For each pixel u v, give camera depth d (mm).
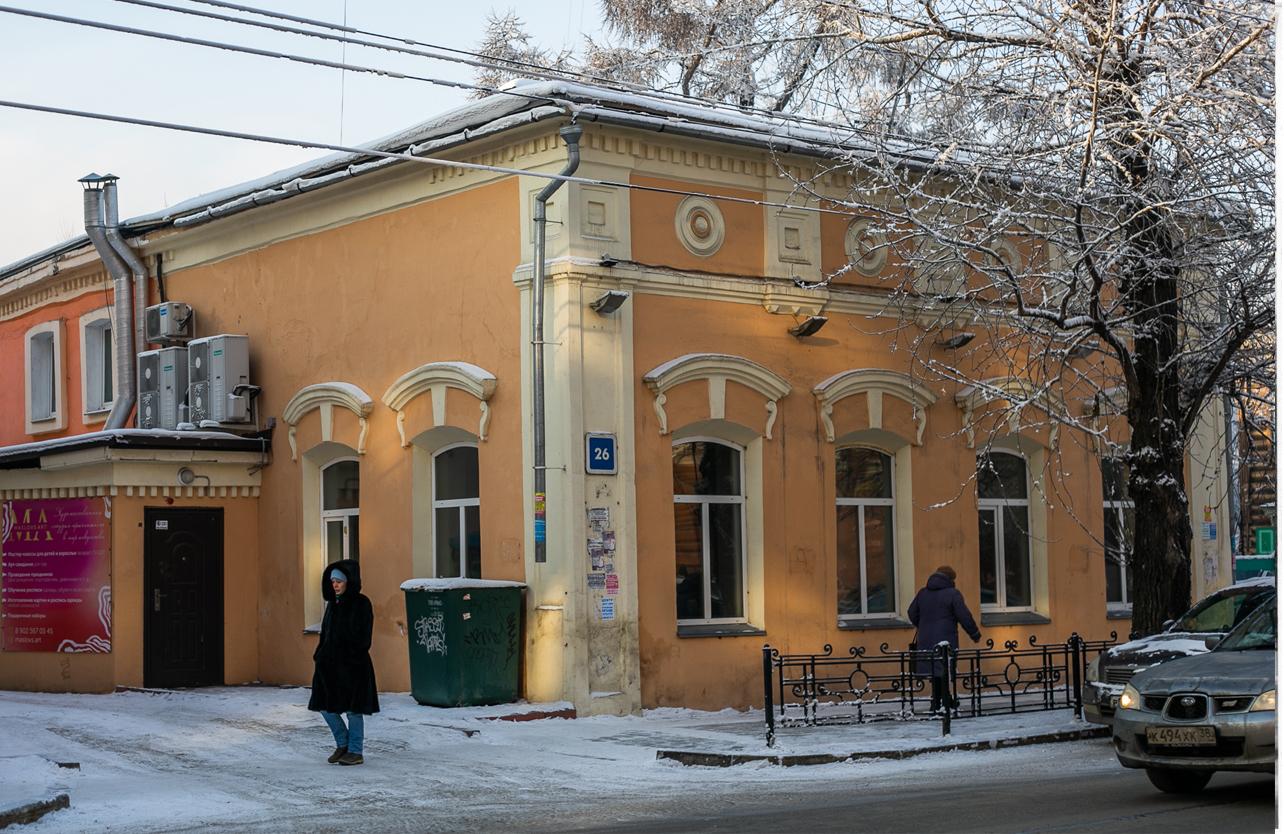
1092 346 19125
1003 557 22344
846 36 18125
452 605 17516
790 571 19609
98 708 19016
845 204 18156
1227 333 17562
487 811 11844
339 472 21625
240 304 23141
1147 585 17422
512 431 18438
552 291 18000
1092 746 15531
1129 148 15859
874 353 20703
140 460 21156
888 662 19125
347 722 15719
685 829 10523
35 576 22109
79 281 27156
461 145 18891
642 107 18484
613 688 17766
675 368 18562
